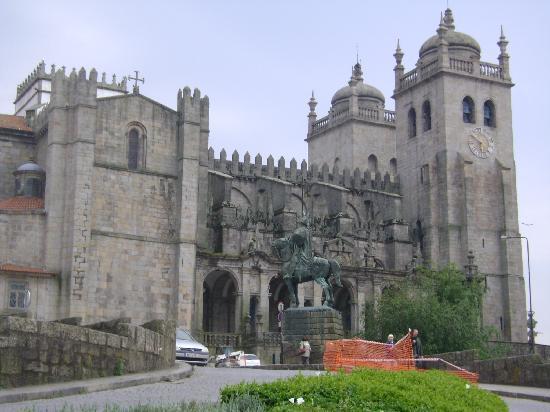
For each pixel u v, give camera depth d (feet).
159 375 102.01
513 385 136.56
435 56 368.89
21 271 249.55
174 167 281.74
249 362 216.33
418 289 297.33
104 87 400.06
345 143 420.36
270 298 316.60
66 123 267.80
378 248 346.95
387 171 402.93
